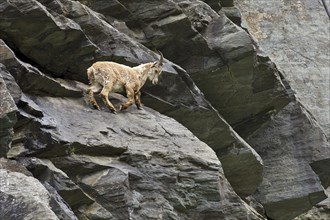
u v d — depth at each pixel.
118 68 30.81
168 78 34.34
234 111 40.53
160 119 32.25
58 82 29.47
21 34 29.97
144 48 34.03
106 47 32.72
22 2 29.17
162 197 29.27
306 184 42.97
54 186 25.69
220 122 36.97
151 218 28.58
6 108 24.22
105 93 30.06
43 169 25.81
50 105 28.84
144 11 36.41
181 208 29.84
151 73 32.12
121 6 35.84
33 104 26.62
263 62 38.69
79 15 32.16
